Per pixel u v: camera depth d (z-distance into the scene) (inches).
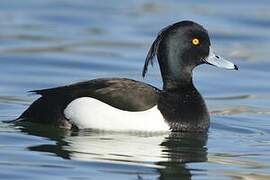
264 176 419.5
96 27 888.3
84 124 500.4
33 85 655.8
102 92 503.5
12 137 481.7
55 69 714.8
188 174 419.5
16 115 547.2
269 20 922.7
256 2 1018.7
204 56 534.0
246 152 471.2
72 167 422.3
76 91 507.5
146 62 534.0
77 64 733.3
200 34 531.2
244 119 564.4
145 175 413.4
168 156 454.9
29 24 888.9
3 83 658.2
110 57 762.8
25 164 424.8
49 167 420.5
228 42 837.2
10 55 752.3
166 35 533.0
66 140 479.5
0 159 432.8
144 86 513.0
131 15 949.2
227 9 978.7
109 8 986.1
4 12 942.4
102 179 402.6
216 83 685.9
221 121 555.8
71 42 816.9
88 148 462.6
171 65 531.2
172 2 1020.5
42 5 987.3
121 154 453.1
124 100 501.4
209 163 443.5
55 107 505.0
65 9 968.9
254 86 677.9
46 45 799.1
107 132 500.4
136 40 833.5
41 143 470.0
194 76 709.9
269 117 572.4
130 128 500.4
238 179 413.4
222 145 487.8
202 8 985.5
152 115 502.3
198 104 521.7
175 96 518.9
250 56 783.7
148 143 482.6
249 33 871.7
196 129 513.7
